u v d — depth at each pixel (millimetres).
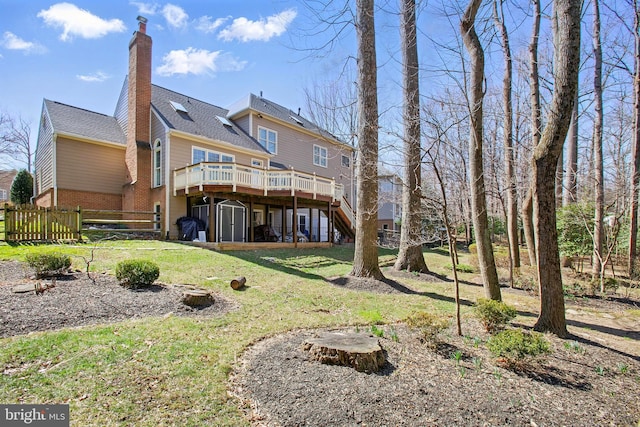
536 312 6434
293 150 20594
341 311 5914
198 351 3754
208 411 2697
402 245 10172
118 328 4184
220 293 6422
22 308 4535
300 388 3037
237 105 19531
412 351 3963
